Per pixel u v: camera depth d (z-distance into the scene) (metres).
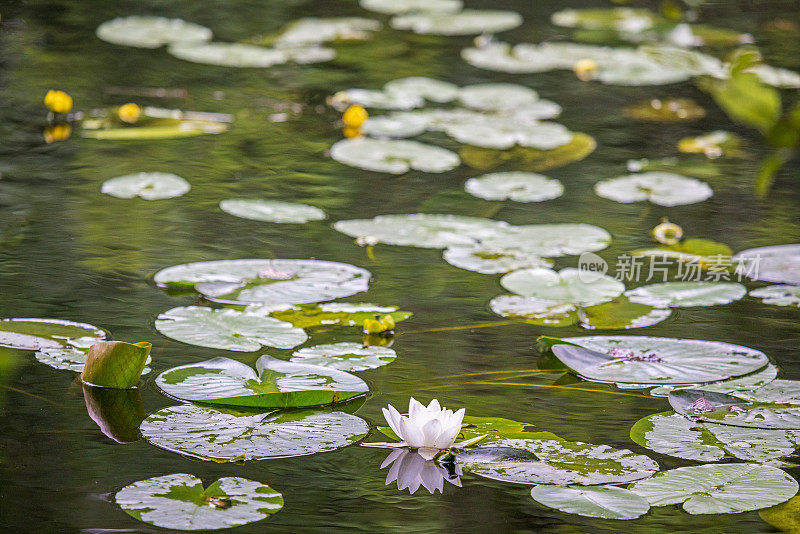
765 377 8.38
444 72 11.50
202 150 9.37
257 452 8.17
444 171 9.30
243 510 8.05
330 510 8.08
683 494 8.10
